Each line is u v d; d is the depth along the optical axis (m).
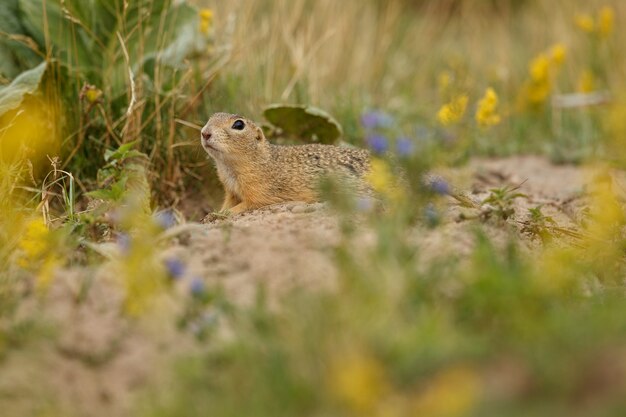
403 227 8.17
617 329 6.50
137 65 13.43
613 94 17.91
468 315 6.90
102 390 6.70
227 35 15.39
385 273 6.93
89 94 12.10
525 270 7.23
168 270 7.48
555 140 17.12
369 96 17.42
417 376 6.10
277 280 7.75
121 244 8.57
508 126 18.17
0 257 8.40
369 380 5.89
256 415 5.96
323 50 18.62
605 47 19.56
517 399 5.88
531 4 25.19
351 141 15.51
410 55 21.73
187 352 6.91
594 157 14.55
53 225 10.40
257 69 15.69
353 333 6.42
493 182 14.75
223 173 12.64
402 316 6.78
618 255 9.29
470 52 22.17
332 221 9.11
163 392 6.53
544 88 18.00
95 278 7.89
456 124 14.57
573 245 9.70
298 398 6.02
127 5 12.88
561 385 5.86
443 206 9.66
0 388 6.66
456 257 7.85
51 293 7.68
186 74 13.16
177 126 13.40
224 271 7.96
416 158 9.14
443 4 25.62
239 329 6.93
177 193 13.20
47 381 6.77
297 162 12.33
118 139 12.59
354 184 11.56
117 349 7.03
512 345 6.36
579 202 12.82
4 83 12.35
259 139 12.35
